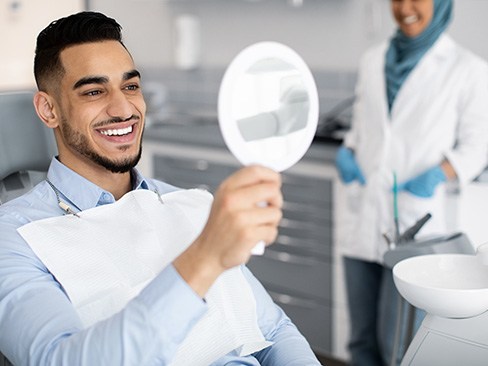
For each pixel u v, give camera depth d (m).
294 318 3.34
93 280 1.38
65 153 1.53
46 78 1.48
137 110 1.50
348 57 3.63
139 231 1.47
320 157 3.09
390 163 2.76
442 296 1.12
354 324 3.01
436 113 2.69
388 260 1.44
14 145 1.73
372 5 3.48
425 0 2.64
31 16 4.15
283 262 3.32
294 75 0.97
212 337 1.41
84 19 1.45
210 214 0.92
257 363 1.46
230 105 0.94
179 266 1.00
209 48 4.20
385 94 2.79
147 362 1.02
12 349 1.22
